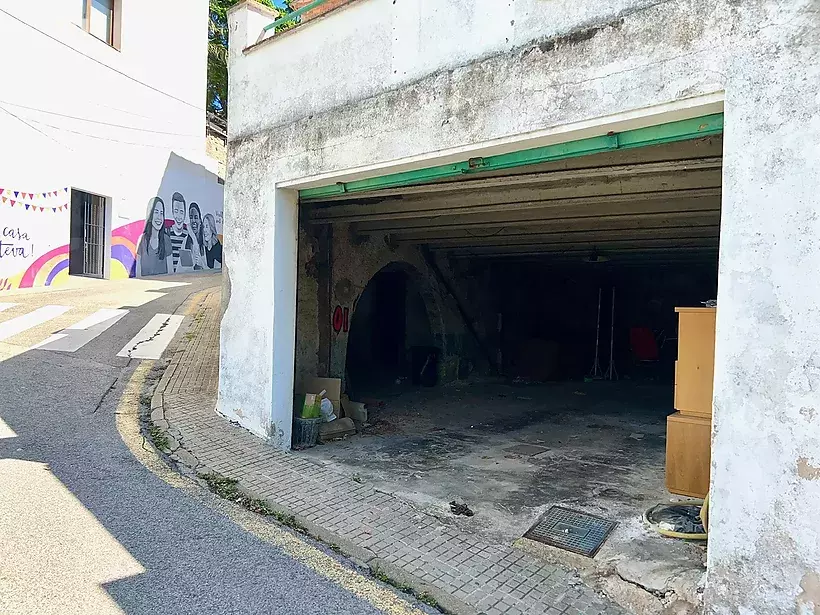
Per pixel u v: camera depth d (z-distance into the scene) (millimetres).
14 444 5438
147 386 7820
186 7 19781
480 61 4164
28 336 9688
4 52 13023
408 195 6457
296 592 3320
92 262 16875
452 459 6137
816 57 2676
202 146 21641
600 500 4961
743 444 2879
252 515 4383
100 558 3551
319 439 6613
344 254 8070
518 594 3449
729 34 2965
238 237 6535
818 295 2660
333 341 7891
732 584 2908
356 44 5156
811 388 2672
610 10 3463
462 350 11117
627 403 9539
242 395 6426
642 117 3346
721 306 2963
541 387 10922
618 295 13875
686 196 5445
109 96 16500
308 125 5605
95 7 16109
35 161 14016
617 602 3410
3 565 3391
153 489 4688
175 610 3057
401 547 3988
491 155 4344
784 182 2766
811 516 2664
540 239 8727
